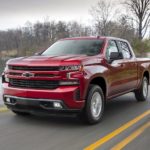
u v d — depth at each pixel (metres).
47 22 35.16
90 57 8.72
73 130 8.18
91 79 8.45
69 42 10.14
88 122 8.62
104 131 8.10
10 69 8.74
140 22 53.38
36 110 8.41
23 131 8.07
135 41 44.59
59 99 8.05
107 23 41.09
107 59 9.39
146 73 12.38
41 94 8.16
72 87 8.11
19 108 8.65
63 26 34.44
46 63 8.22
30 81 8.37
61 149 6.77
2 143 7.14
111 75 9.45
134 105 11.52
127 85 10.64
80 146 6.95
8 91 8.68
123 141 7.28
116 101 12.30
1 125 8.60
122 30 42.53
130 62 10.78
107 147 6.88
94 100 8.70
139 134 7.84
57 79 8.11
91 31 38.12
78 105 8.18
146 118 9.52
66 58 8.41
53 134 7.84
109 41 9.93
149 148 6.86
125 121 9.13
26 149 6.76
